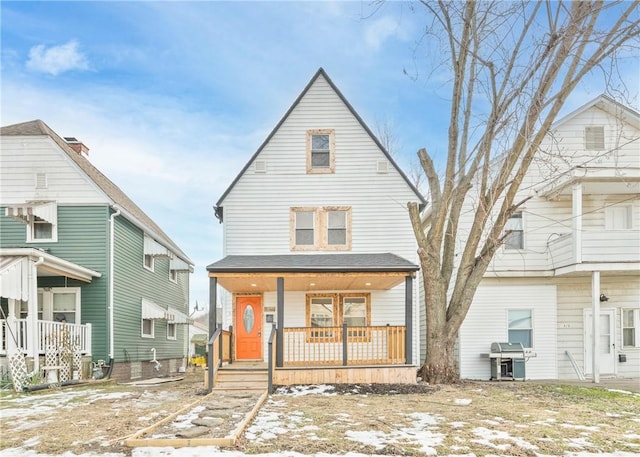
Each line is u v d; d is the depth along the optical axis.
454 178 12.09
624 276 15.05
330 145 15.16
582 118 15.29
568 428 7.05
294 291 14.86
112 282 15.41
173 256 21.19
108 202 15.42
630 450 5.90
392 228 14.85
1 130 15.95
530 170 15.11
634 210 15.14
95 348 14.96
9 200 15.36
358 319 14.73
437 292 12.24
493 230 12.02
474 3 11.20
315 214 14.90
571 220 14.62
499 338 14.75
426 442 6.21
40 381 12.08
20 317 14.50
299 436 6.50
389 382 11.80
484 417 7.83
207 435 6.45
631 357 14.80
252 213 14.85
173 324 23.17
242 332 14.85
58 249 15.19
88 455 5.69
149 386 12.90
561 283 15.06
